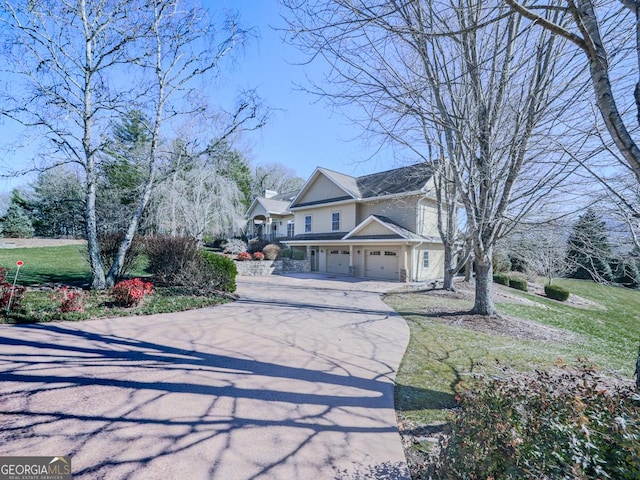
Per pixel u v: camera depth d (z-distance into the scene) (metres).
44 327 6.15
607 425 1.88
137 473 2.43
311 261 22.72
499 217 7.00
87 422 3.09
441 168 9.73
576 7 2.49
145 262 16.33
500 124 6.11
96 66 9.48
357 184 21.92
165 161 12.91
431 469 2.12
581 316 12.18
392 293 12.66
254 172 43.41
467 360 5.33
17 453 2.60
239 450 2.76
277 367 4.70
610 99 2.40
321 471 2.53
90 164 9.61
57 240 22.38
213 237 25.77
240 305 9.41
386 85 4.85
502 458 1.71
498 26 4.80
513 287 18.50
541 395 2.26
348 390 4.04
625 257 5.95
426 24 4.72
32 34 8.73
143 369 4.42
